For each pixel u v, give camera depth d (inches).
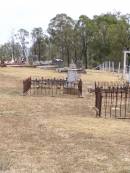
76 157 468.8
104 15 3996.1
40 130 618.8
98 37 3841.0
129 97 1053.2
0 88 1337.4
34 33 4921.3
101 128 641.6
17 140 550.0
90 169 425.4
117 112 844.0
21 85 1482.5
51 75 2108.8
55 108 885.8
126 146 522.9
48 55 4845.0
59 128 636.1
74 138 565.0
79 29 4082.2
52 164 441.4
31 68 2839.6
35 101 998.4
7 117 740.7
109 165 439.8
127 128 645.9
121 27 3585.1
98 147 515.2
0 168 423.8
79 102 1009.5
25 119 721.0
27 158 462.6
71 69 1293.1
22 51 5255.9
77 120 719.7
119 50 3612.2
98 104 809.5
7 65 3085.6
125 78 2064.5
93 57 4106.8
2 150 495.8
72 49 4311.0
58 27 4330.7
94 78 2039.9
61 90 1278.3
